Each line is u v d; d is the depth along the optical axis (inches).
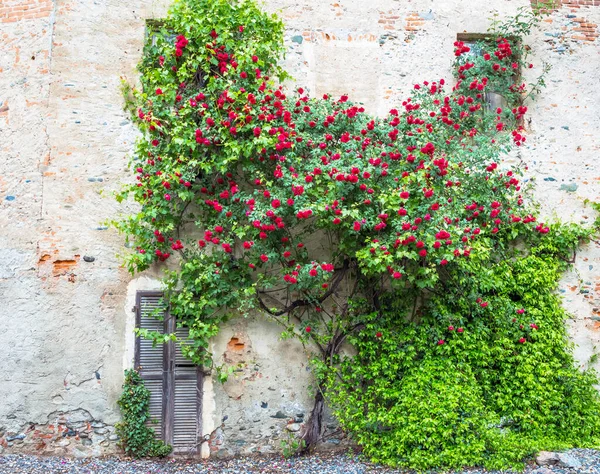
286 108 220.1
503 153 251.1
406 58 253.6
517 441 205.5
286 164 211.6
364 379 217.8
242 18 224.8
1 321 215.9
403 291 222.7
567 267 245.3
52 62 231.9
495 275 228.2
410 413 198.8
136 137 231.5
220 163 210.7
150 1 242.5
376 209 204.2
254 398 220.4
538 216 246.4
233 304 217.8
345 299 227.1
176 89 221.6
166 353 219.3
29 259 219.9
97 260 222.2
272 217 203.2
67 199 224.7
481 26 260.2
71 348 215.9
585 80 262.5
